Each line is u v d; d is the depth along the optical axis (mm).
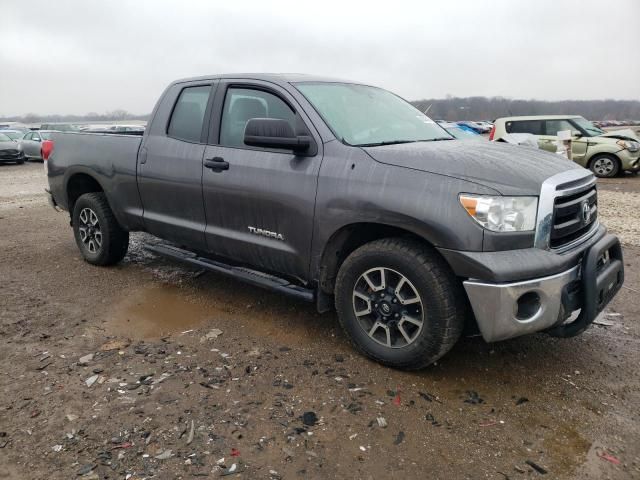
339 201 3256
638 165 13438
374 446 2584
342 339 3760
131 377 3211
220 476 2365
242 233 3914
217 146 4031
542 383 3176
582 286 3027
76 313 4250
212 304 4434
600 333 3863
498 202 2801
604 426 2754
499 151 3350
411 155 3131
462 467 2445
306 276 3600
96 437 2627
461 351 3568
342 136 3479
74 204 5742
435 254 3027
